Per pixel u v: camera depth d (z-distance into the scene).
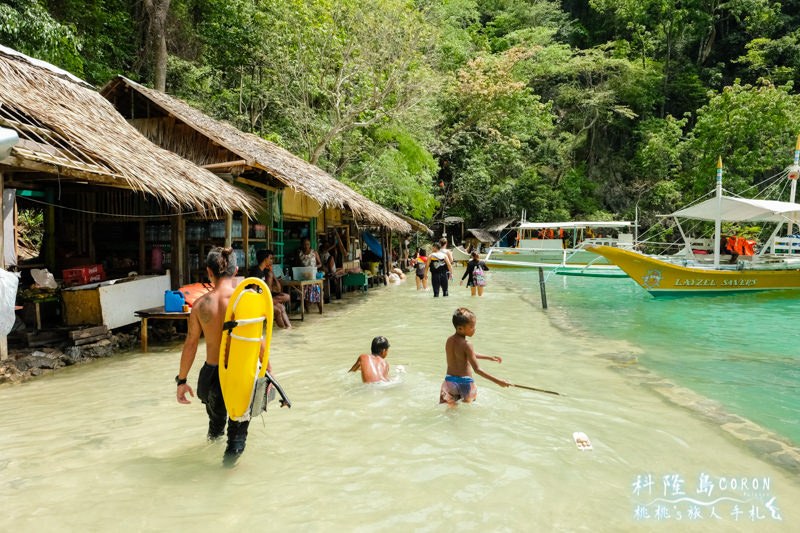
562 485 3.31
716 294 14.87
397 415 4.57
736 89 30.95
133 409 4.85
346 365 6.50
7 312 5.83
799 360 7.00
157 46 16.05
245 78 20.70
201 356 7.16
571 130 42.16
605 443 4.01
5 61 7.30
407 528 2.79
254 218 10.27
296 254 13.73
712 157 31.06
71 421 4.50
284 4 17.58
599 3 42.41
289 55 18.16
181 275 9.09
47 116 6.56
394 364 6.50
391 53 18.73
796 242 17.27
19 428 4.34
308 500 3.09
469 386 4.81
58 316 8.16
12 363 6.07
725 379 6.00
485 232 36.00
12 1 11.22
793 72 35.91
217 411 3.78
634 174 39.34
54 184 9.28
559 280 21.17
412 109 21.09
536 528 2.80
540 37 40.66
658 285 14.10
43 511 2.96
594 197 39.78
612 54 41.53
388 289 17.59
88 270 8.27
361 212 12.85
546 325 9.91
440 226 38.31
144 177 6.78
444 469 3.52
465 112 35.97
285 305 11.73
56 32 11.80
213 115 19.34
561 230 33.75
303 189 10.02
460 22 40.25
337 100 18.16
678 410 4.85
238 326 3.44
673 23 40.28
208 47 20.20
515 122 37.03
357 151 22.69
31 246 14.66
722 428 4.39
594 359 7.00
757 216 15.97
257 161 9.73
